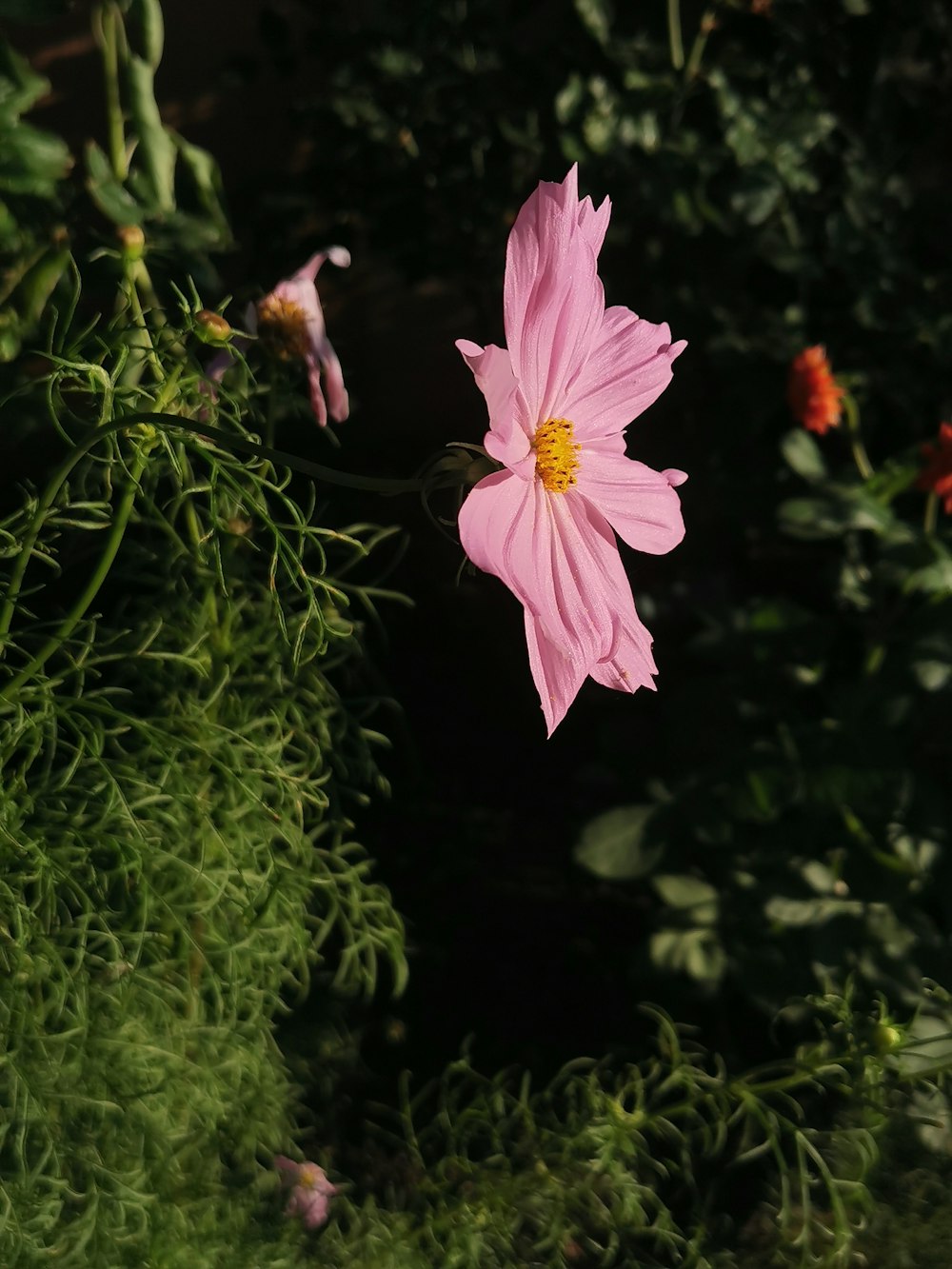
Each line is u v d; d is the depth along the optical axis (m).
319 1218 0.37
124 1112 0.31
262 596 0.37
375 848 0.67
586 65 0.69
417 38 0.73
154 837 0.33
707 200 0.67
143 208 0.39
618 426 0.28
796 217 0.65
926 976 0.49
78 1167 0.31
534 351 0.26
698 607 0.57
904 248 0.64
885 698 0.53
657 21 0.68
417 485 0.24
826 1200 0.42
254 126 0.87
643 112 0.65
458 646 0.81
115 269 0.38
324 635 0.29
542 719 0.77
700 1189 0.47
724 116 0.64
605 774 0.64
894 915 0.51
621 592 0.27
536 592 0.25
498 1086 0.39
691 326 0.66
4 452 0.55
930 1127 0.39
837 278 0.65
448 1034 0.56
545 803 0.71
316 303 0.34
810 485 0.57
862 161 0.65
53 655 0.35
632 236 0.70
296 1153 0.38
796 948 0.51
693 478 0.72
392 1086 0.53
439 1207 0.37
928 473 0.50
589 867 0.53
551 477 0.26
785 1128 0.35
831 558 0.65
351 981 0.49
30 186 0.37
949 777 0.57
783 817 0.55
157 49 0.39
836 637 0.58
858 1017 0.35
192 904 0.33
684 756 0.56
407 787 0.71
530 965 0.61
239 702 0.36
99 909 0.32
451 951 0.61
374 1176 0.46
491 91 0.72
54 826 0.30
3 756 0.29
